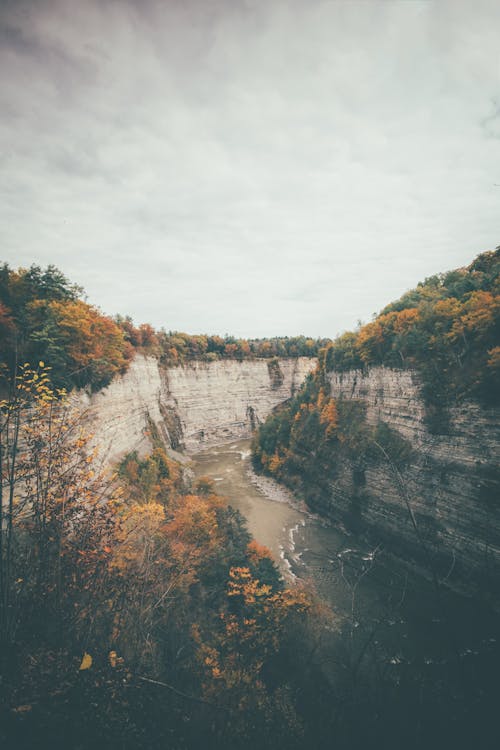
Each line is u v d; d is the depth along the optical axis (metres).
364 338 51.19
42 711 5.36
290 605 22.91
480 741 6.01
